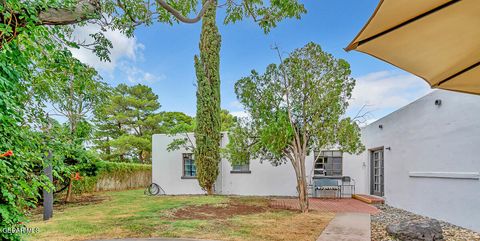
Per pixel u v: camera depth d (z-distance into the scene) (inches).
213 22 537.6
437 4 52.4
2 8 103.3
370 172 466.3
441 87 81.6
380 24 57.3
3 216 114.7
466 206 243.4
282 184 502.6
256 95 350.6
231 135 394.6
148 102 967.0
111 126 911.7
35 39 131.5
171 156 547.2
